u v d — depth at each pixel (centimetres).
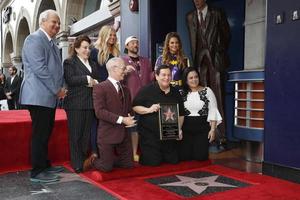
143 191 337
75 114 405
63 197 324
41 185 364
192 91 454
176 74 456
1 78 1105
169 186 354
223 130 549
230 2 581
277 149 383
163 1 579
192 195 324
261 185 354
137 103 428
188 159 450
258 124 451
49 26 366
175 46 458
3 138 432
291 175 367
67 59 407
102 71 429
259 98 448
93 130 425
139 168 406
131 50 460
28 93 359
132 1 614
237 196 320
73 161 414
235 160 486
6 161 435
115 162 405
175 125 420
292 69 364
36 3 1417
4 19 2034
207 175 396
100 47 429
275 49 381
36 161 374
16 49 1845
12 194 335
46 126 373
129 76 453
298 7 355
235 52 577
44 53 358
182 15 597
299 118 358
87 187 355
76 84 393
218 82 543
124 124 390
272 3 382
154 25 574
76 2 1149
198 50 563
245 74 454
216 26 545
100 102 384
